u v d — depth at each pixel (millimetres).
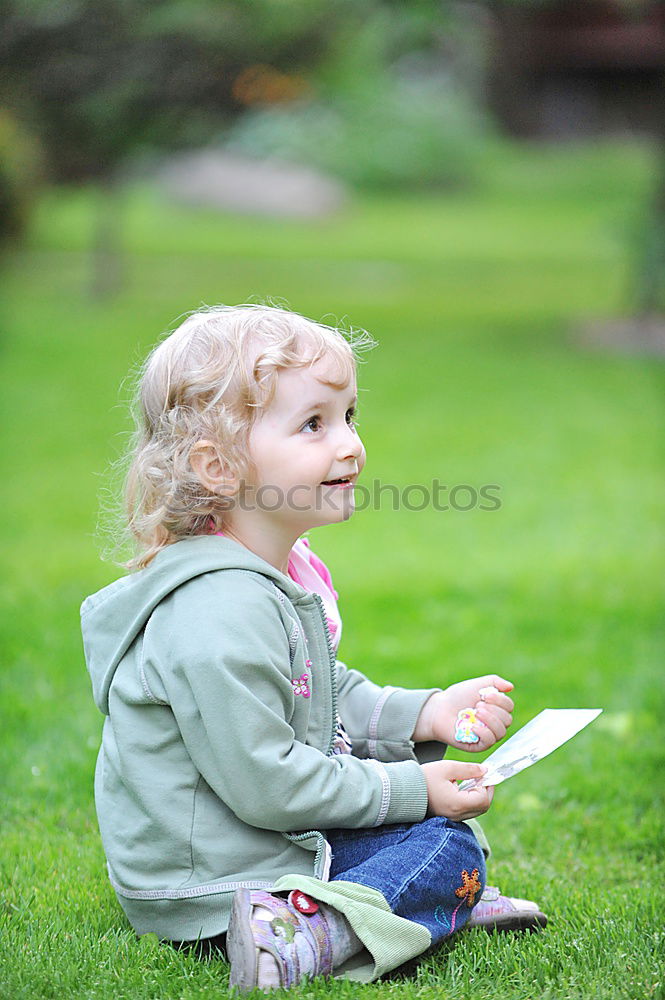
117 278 22672
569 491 10602
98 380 15625
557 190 43188
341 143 42562
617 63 52219
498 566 8328
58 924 3557
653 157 47719
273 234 32938
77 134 19375
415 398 14703
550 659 6434
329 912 3125
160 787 3244
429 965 3275
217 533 3396
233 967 3021
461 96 53094
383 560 8508
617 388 15445
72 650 6410
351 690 3762
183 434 3324
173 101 18484
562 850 4281
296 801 3139
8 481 10945
